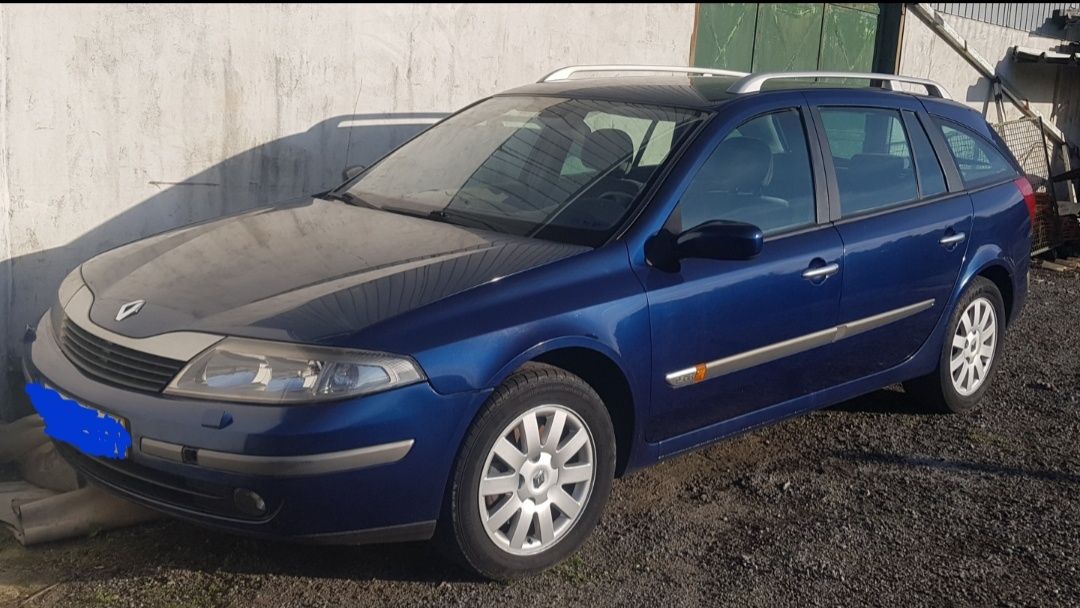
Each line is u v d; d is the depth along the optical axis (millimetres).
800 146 4508
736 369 4094
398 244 3748
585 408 3559
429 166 4535
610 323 3584
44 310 5270
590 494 3652
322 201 4441
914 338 5051
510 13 7305
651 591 3564
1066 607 3658
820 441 5086
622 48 8312
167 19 5539
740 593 3598
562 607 3416
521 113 4645
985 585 3771
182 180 5762
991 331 5605
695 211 3996
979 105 13367
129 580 3389
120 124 5445
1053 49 14719
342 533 3139
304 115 6246
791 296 4219
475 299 3332
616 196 3963
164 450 3045
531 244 3748
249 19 5883
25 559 3480
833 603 3576
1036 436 5367
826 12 10773
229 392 3037
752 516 4203
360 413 3035
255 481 2992
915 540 4090
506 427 3348
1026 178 5867
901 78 5355
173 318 3248
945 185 5223
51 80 5141
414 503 3205
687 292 3832
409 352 3129
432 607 3352
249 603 3303
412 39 6727
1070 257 10664
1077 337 7516
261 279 3455
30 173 5125
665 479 4504
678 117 4270
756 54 9945
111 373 3223
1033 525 4293
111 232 5504
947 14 12438
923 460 4922
